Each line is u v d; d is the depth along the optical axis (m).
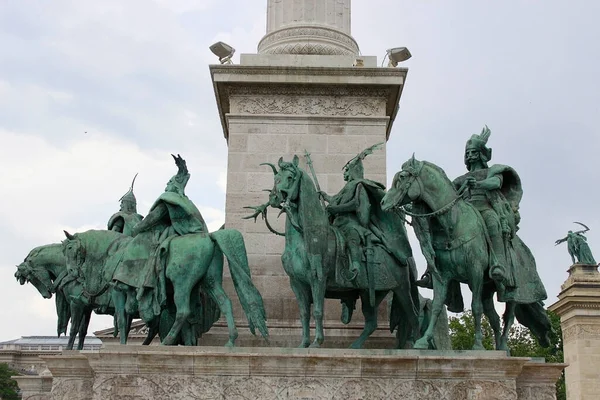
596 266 36.00
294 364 12.52
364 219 14.62
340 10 19.66
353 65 18.20
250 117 17.70
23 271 17.70
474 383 12.49
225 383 12.47
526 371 13.41
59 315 17.22
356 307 16.44
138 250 14.79
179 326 13.83
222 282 15.77
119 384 12.48
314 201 14.11
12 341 79.50
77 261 16.31
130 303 14.52
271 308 16.47
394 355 12.53
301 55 18.31
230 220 17.08
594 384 34.16
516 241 14.45
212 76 17.70
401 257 14.58
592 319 35.06
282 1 19.66
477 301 13.38
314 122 17.72
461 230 13.62
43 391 18.23
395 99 18.12
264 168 17.42
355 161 15.24
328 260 13.89
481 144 14.95
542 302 14.48
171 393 12.45
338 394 12.42
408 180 13.79
